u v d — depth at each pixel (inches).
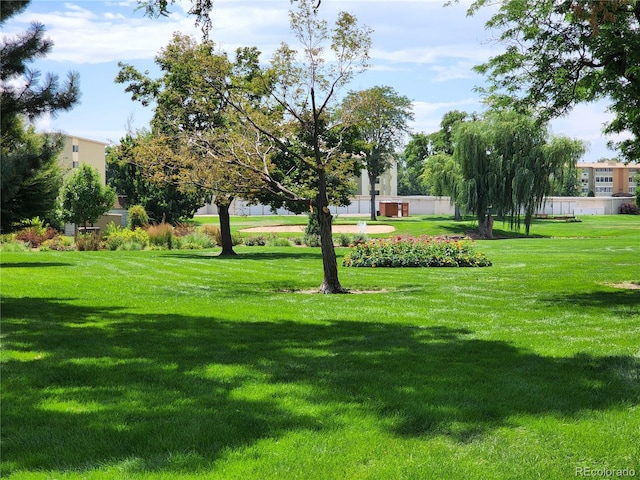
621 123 574.6
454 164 2192.4
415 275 754.2
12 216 722.8
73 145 2731.3
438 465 169.0
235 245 1594.5
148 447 182.5
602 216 3356.3
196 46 622.5
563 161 1942.7
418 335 357.7
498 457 175.5
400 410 214.4
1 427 200.8
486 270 814.5
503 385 246.5
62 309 469.7
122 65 1138.7
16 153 393.7
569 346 323.6
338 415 210.1
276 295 576.4
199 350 316.2
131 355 304.5
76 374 266.4
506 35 586.9
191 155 660.7
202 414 210.7
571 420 206.2
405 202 3398.1
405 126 2945.4
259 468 167.0
